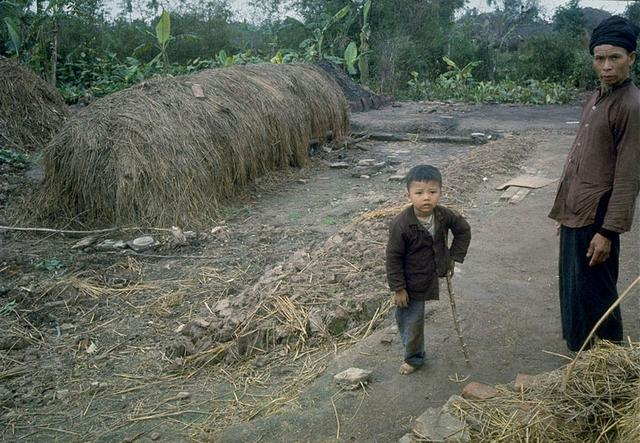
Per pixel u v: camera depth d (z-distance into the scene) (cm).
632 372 311
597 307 365
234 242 736
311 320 474
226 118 914
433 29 2548
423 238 361
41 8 1858
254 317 490
